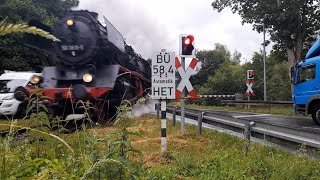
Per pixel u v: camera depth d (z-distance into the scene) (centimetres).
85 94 1073
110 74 1204
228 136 798
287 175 515
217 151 664
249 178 498
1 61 2514
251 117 1750
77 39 1216
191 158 607
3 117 1617
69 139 342
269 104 2409
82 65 1219
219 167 552
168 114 1485
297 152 633
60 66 1232
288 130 659
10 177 209
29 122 290
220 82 4131
